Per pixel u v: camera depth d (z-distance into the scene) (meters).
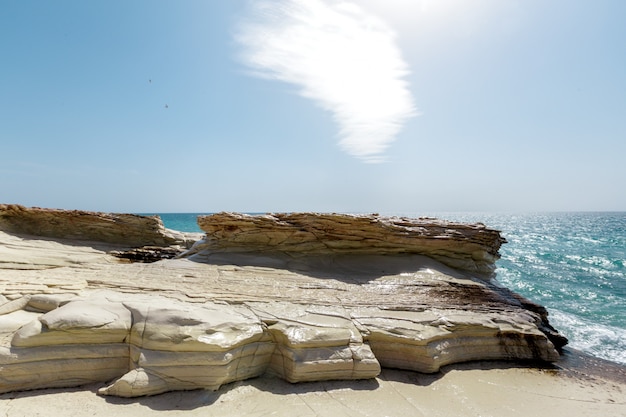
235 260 13.52
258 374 7.34
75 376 6.33
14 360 6.00
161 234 22.78
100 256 18.38
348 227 14.78
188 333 6.62
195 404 6.10
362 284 11.82
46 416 5.41
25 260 14.76
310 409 6.27
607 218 144.62
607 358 10.86
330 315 8.54
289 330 7.51
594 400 7.64
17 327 6.71
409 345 8.00
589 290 21.64
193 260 13.59
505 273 27.30
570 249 41.97
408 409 6.54
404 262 14.28
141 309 7.17
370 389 7.09
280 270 12.69
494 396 7.41
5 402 5.64
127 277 10.44
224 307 8.30
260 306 8.66
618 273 27.05
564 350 11.06
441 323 8.84
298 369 6.97
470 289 12.30
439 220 16.59
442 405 6.81
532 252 39.34
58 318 6.55
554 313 16.61
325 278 12.20
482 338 9.17
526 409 7.01
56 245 18.55
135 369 6.34
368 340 8.05
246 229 14.76
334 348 7.41
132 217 21.98
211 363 6.48
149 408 5.86
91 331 6.61
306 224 14.86
